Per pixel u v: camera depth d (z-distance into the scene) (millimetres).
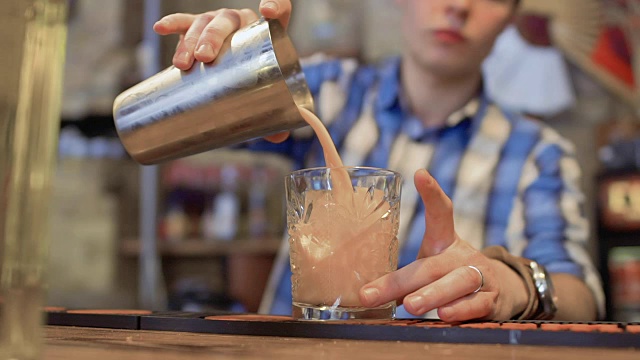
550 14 2855
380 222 733
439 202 786
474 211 2016
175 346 501
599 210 2764
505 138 2066
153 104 796
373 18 2891
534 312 853
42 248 322
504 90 2854
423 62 2076
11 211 312
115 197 2924
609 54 2854
